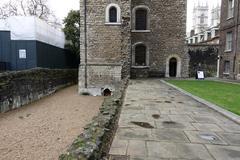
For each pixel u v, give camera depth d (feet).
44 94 52.13
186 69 71.97
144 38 71.41
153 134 14.39
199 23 201.36
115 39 55.26
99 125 10.66
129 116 18.85
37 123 29.73
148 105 23.53
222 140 13.51
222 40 71.15
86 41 55.62
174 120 17.75
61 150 20.29
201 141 13.30
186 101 25.98
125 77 52.60
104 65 55.31
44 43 64.28
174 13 71.00
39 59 60.39
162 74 71.77
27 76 42.70
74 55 90.68
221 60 71.67
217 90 35.29
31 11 102.94
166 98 27.99
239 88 38.32
